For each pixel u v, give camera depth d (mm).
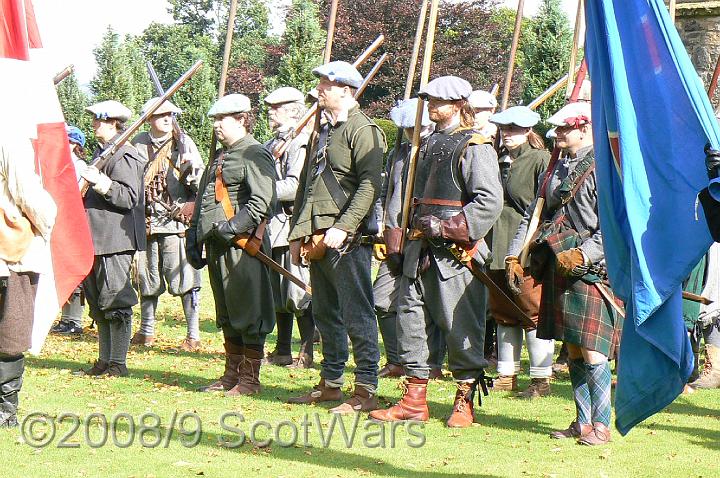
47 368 11398
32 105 8531
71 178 8812
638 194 6363
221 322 10188
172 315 16969
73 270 8805
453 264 8570
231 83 51562
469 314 8648
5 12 8445
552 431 8555
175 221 13156
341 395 9648
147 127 27156
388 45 48219
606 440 8141
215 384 10227
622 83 6488
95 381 10539
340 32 47781
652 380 6445
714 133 6301
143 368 11516
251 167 9938
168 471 6988
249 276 9898
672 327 6289
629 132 6426
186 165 12961
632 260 6301
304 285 9969
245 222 9773
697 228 6219
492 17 55188
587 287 8070
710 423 8992
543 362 10031
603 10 6609
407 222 8789
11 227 7656
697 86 6387
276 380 10867
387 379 11109
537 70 24797
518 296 9969
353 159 9195
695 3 18375
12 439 7777
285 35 27453
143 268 13562
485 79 50875
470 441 8164
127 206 10758
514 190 10938
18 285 7844
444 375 11352
